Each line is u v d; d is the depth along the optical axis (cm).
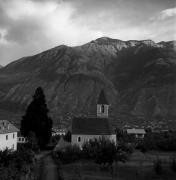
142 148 11156
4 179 3903
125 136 14038
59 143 10462
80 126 10706
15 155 5369
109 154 6612
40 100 10944
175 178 6041
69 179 5719
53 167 7138
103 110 12031
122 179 5912
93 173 6506
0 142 7944
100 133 10488
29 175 5259
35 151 10106
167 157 9412
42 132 10762
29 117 10769
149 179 5953
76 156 8044
